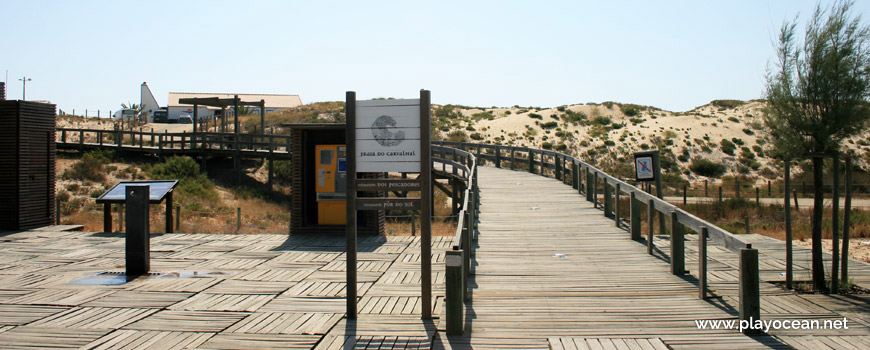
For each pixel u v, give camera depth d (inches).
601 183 1109.7
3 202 512.1
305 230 492.7
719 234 256.5
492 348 211.0
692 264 349.7
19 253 404.5
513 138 1903.3
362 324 239.3
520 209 559.8
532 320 243.1
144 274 333.4
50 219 553.6
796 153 297.4
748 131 1889.8
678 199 985.5
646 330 229.0
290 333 227.6
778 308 259.6
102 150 1107.9
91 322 240.7
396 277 325.7
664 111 2285.9
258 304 269.1
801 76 296.8
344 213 497.0
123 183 519.5
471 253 379.6
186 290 295.0
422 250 246.2
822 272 294.8
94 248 425.7
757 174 1605.6
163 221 649.0
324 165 499.2
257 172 1171.3
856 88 282.8
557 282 306.7
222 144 1140.5
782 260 373.1
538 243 411.2
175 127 1882.4
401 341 219.0
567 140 1889.8
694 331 227.3
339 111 2101.4
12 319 244.2
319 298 280.4
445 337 223.3
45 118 543.5
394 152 248.1
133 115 2105.1
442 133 1905.8
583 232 451.2
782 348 209.3
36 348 209.6
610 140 1854.1
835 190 293.9
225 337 222.5
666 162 1660.9
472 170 566.6
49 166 550.9
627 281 307.7
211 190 966.4
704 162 1636.3
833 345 211.9
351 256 246.8
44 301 273.1
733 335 222.8
